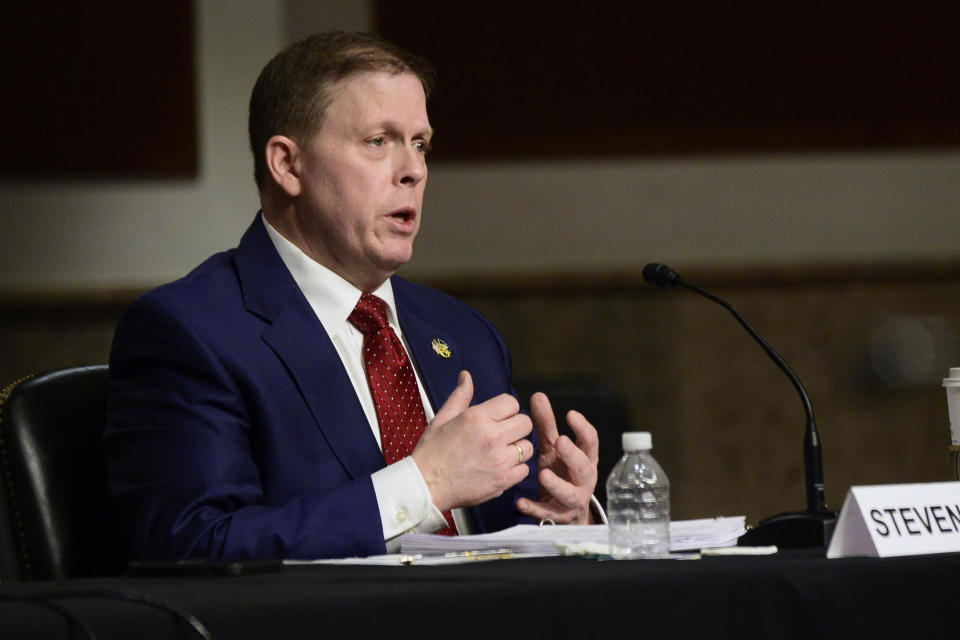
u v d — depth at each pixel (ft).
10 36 49.01
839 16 52.26
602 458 27.32
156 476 17.83
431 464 17.34
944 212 52.70
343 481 19.17
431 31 51.21
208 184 49.73
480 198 51.85
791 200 52.42
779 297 52.34
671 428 52.13
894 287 52.49
